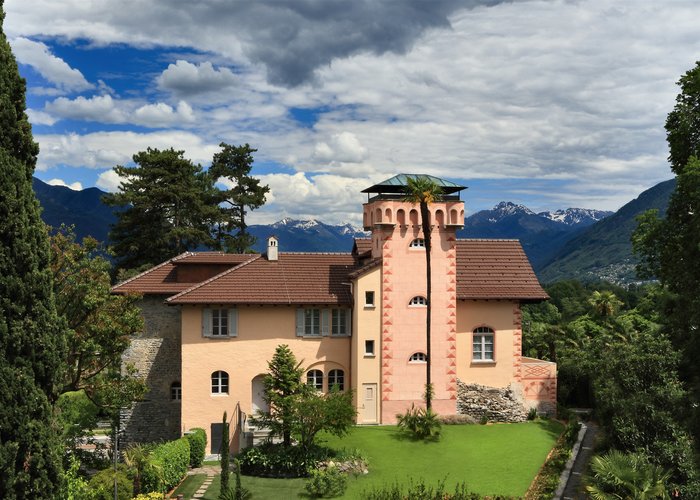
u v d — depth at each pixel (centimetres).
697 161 3147
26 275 2202
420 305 4241
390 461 3600
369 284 4191
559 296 11906
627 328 6388
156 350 4359
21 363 2167
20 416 2123
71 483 2672
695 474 2827
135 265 6781
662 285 3669
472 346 4416
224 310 4159
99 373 3669
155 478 3058
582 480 3139
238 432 4041
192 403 4081
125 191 6731
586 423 4341
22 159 2270
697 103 3500
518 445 3841
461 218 4262
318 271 4434
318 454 3516
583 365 4719
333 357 4253
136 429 4316
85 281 3472
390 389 4184
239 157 7781
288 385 3578
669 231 3531
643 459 2805
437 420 3947
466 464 3566
